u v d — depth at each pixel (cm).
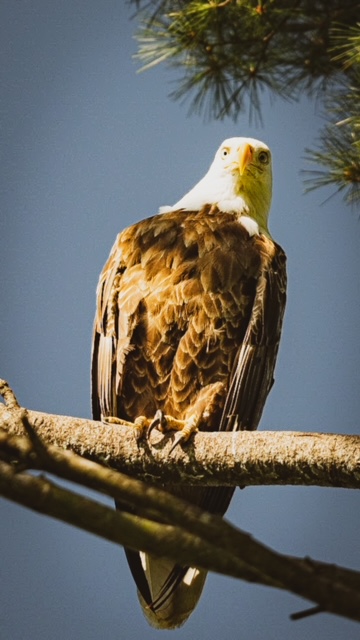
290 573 514
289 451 784
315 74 1200
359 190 1079
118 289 1045
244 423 1024
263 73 1202
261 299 1040
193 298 1034
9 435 555
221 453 805
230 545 517
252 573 523
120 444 823
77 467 540
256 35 1173
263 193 1176
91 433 820
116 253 1076
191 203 1152
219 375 1027
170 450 820
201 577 973
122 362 1019
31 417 811
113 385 1023
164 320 1028
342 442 774
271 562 515
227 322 1037
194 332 1028
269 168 1188
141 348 1026
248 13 1155
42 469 543
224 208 1134
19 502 513
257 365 1030
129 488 535
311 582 513
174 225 1089
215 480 817
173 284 1038
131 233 1091
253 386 1028
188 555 523
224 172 1165
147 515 550
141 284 1041
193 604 973
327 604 512
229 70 1196
